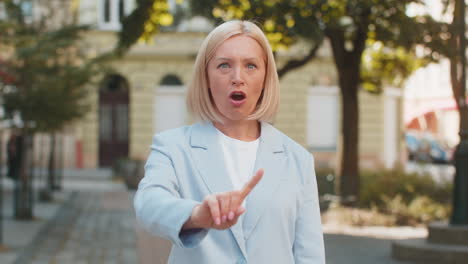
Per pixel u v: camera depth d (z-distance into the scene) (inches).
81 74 501.0
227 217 70.5
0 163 912.3
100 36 1132.5
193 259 87.4
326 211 530.3
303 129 1181.7
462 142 360.2
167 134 93.1
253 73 91.1
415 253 349.1
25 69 493.7
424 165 642.2
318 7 459.8
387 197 539.2
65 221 538.6
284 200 90.5
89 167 1158.3
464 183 357.4
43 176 978.1
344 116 584.7
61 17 538.0
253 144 94.3
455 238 349.1
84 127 1158.3
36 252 395.2
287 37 481.7
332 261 356.2
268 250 88.3
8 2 527.5
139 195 83.8
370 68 674.8
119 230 488.1
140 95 1169.4
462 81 362.0
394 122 1226.0
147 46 1165.7
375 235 456.8
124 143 1184.8
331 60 1175.0
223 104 91.1
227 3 464.8
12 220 538.6
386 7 460.1
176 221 75.1
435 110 1183.6
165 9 505.4
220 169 90.3
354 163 580.7
